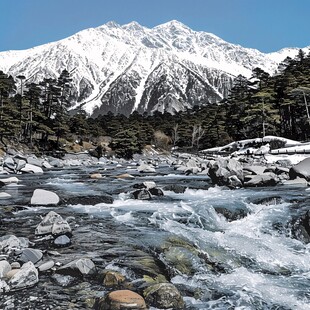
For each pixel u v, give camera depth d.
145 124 95.25
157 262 8.04
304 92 53.81
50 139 70.38
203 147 87.69
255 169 23.77
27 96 65.31
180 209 13.55
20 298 6.06
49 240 9.44
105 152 74.06
